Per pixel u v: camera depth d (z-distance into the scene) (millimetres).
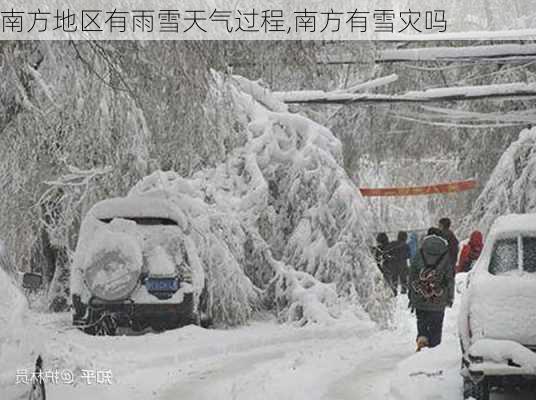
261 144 19719
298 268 19141
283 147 19953
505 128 31125
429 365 12672
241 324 17578
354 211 19438
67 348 13492
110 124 15344
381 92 28703
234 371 13312
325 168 19734
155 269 16031
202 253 17281
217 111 15938
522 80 29000
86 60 13008
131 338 15164
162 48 12797
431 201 36844
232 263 17578
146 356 13867
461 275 23891
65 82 13602
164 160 18109
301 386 11914
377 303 19000
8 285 8781
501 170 26344
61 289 19391
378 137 30984
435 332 14844
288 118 20125
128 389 11758
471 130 31391
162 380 12461
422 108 29438
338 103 22531
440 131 31312
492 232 11969
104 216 16469
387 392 11672
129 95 13984
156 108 14367
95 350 14031
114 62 12820
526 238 11695
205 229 17438
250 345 15734
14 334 8250
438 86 28984
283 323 18219
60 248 19250
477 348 10344
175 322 16172
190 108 14023
